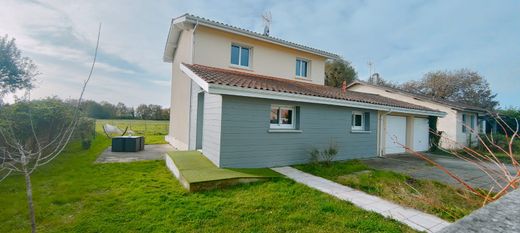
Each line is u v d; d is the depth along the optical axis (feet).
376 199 16.85
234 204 15.42
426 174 26.03
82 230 12.07
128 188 18.69
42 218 13.46
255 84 26.27
